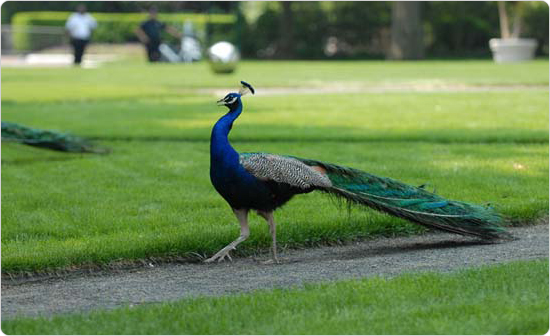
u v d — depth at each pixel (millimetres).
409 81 33594
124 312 7250
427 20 59719
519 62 47906
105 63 53094
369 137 17609
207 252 9734
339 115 21828
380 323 6785
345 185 9695
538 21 56906
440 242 10258
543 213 11289
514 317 6824
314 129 18984
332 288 7773
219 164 9086
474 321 6777
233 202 9305
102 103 25984
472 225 9875
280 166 9195
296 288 7973
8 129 15438
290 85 32375
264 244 10039
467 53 60344
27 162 15336
